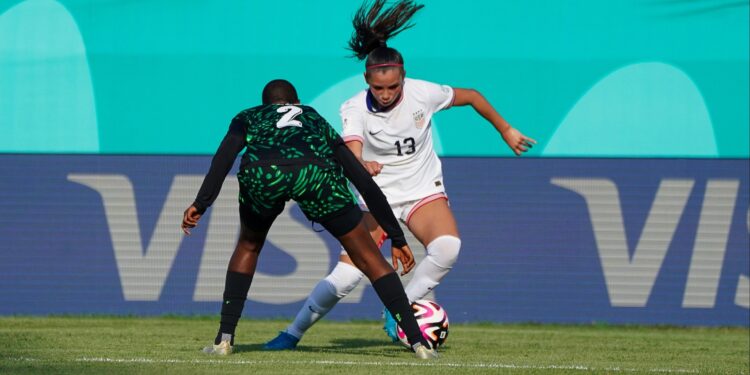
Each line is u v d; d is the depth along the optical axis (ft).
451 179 114.73
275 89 59.98
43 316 112.27
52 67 117.91
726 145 118.42
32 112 117.60
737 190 114.52
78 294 113.09
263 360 56.29
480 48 118.62
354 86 118.01
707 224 114.52
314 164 55.06
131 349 65.46
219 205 113.60
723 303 113.91
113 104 117.91
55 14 118.01
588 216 114.83
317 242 112.78
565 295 114.42
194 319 110.52
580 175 114.83
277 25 118.32
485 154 118.11
